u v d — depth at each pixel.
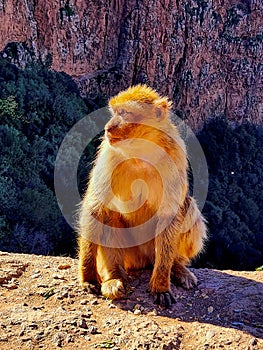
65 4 35.84
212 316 3.70
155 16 39.16
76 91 36.69
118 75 39.78
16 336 3.30
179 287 4.18
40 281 4.23
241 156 40.34
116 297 3.89
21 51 32.97
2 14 31.69
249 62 42.91
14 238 17.16
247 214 33.75
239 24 41.78
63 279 4.28
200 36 40.84
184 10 39.78
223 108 43.50
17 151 22.59
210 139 40.94
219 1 41.19
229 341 3.29
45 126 27.86
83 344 3.25
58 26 35.69
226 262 25.64
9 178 20.52
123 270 4.22
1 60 31.52
